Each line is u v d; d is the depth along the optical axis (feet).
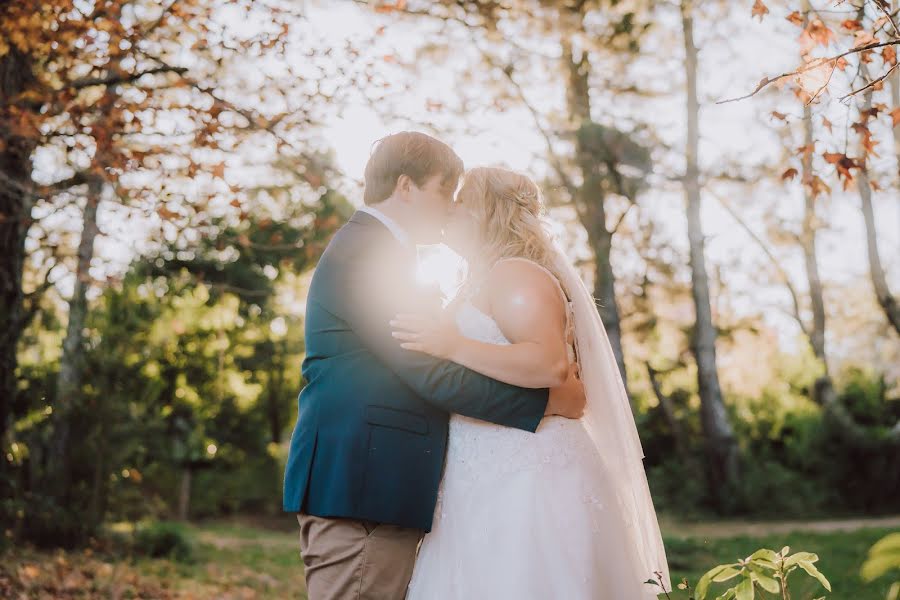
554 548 8.90
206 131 16.99
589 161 59.36
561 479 9.14
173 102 18.54
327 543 9.08
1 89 21.38
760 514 62.03
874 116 10.35
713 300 80.74
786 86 10.69
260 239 39.24
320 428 9.12
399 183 9.66
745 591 8.15
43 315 40.09
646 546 10.11
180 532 38.17
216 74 18.75
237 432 84.12
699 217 69.46
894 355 112.16
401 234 9.72
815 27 10.21
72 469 36.42
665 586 8.93
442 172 9.78
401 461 9.03
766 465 66.64
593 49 53.72
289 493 9.30
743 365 80.38
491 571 8.95
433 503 9.23
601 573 9.00
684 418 75.51
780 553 8.39
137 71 19.21
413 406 9.23
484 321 9.48
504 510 9.04
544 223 10.18
